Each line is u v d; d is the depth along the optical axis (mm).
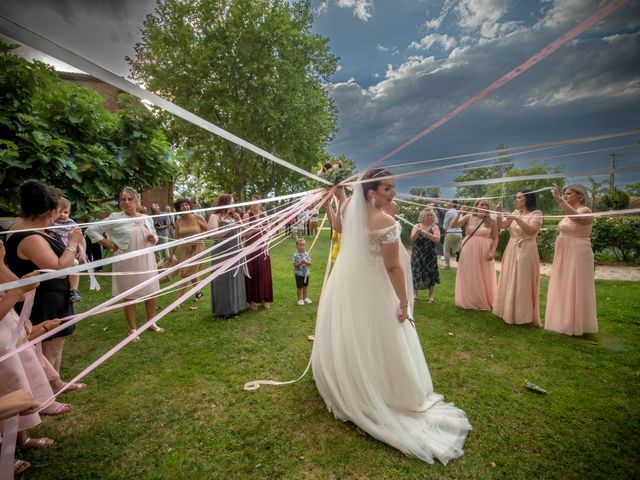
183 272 5004
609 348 3264
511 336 3568
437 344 3369
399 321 2166
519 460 1887
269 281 4484
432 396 2340
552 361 3006
